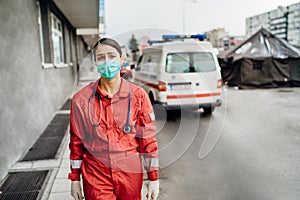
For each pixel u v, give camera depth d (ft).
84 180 5.41
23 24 14.82
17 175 11.24
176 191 10.16
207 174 11.60
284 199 9.56
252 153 14.11
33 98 15.93
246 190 10.21
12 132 12.25
